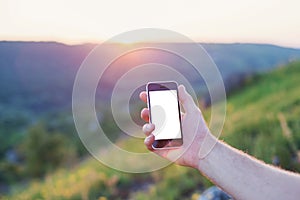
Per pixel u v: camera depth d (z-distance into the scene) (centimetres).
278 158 598
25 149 876
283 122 675
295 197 164
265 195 165
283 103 783
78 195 637
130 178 642
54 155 854
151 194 598
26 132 948
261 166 169
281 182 166
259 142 630
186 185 594
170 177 610
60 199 650
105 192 629
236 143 650
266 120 708
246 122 716
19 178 830
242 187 166
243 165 168
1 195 750
